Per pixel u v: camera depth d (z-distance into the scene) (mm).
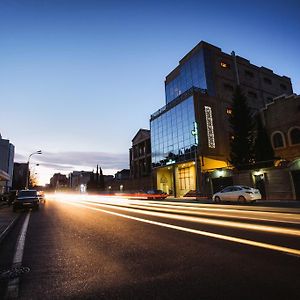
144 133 62219
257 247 5918
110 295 3678
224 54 47281
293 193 24547
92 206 23281
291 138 32188
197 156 38062
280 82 55938
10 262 5543
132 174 68125
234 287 3770
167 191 48469
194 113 39750
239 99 33656
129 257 5598
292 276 4082
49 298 3658
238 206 18078
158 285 3977
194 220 10992
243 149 31703
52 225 11133
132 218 12531
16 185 82562
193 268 4695
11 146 66500
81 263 5281
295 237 6809
